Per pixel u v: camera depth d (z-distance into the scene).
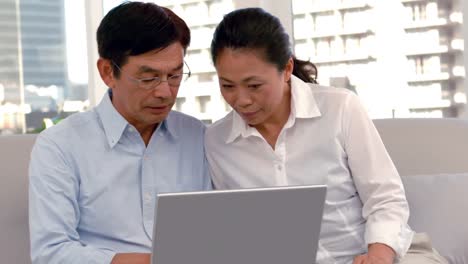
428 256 2.07
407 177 2.43
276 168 2.09
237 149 2.13
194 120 2.22
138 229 2.05
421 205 2.36
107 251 1.88
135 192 2.08
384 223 2.01
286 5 3.89
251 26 1.90
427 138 2.51
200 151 2.19
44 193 1.96
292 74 2.24
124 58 1.93
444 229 2.32
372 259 1.95
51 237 1.93
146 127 2.11
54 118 4.19
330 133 2.08
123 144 2.07
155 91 1.94
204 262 1.57
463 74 3.66
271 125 2.11
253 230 1.57
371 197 2.07
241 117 2.07
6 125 4.18
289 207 1.58
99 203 2.03
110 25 1.94
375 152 2.08
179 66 1.95
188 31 2.01
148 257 1.84
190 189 2.15
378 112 3.80
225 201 1.54
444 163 2.48
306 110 2.08
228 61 1.91
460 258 2.29
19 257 2.25
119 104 2.07
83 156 2.04
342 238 2.09
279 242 1.60
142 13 1.91
